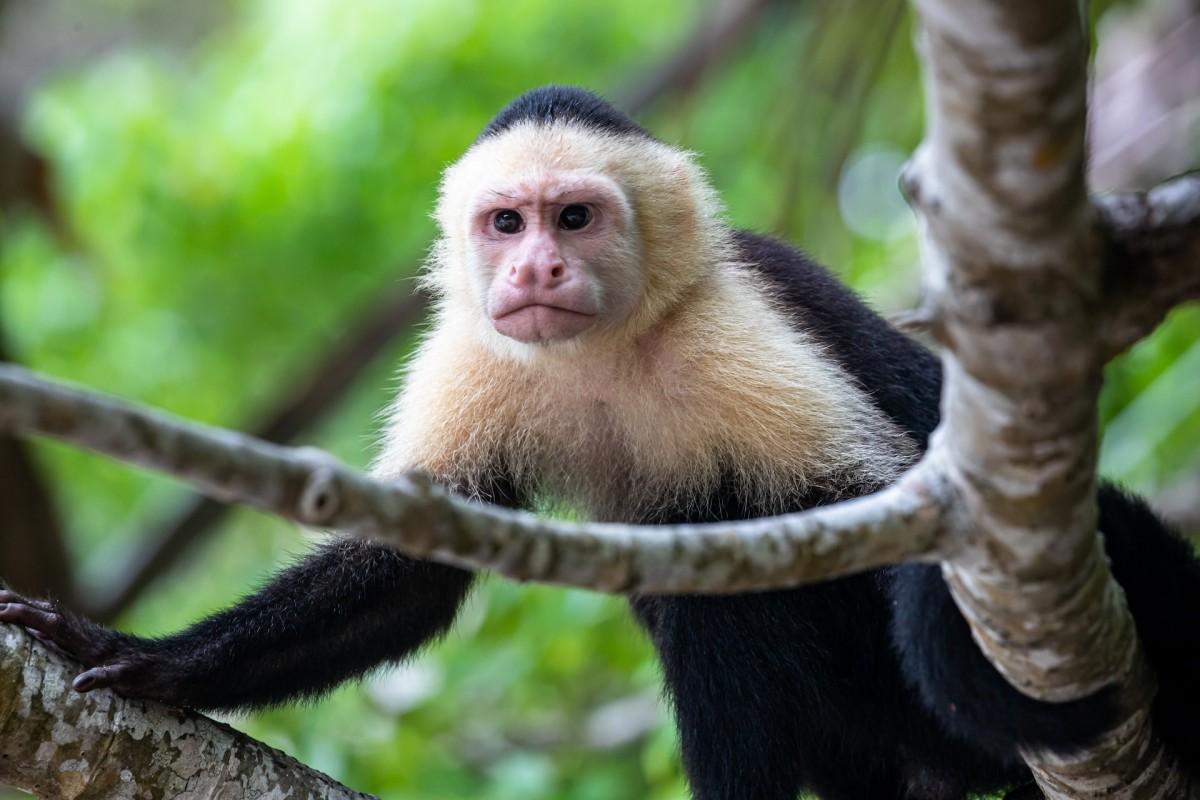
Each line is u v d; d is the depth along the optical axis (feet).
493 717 52.85
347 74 71.87
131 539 71.26
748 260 34.06
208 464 15.69
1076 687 20.88
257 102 73.26
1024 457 17.76
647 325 32.07
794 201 51.31
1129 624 21.18
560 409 33.35
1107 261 17.07
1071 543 18.60
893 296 60.34
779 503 30.89
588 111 33.27
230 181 71.10
